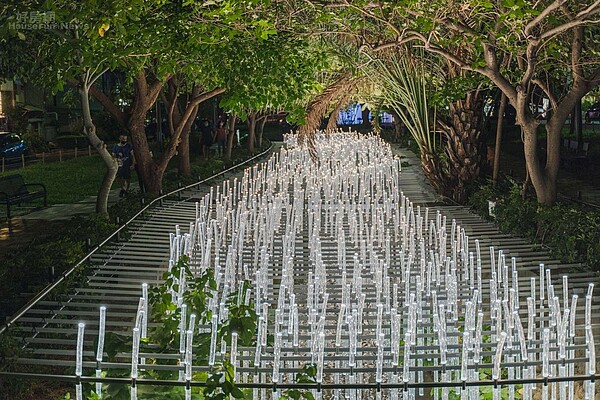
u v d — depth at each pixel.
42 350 9.24
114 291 11.62
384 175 23.14
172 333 8.20
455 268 11.34
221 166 30.72
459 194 21.47
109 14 12.06
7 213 22.11
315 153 20.11
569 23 13.86
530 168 16.80
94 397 7.10
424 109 21.94
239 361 8.15
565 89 18.88
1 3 13.27
